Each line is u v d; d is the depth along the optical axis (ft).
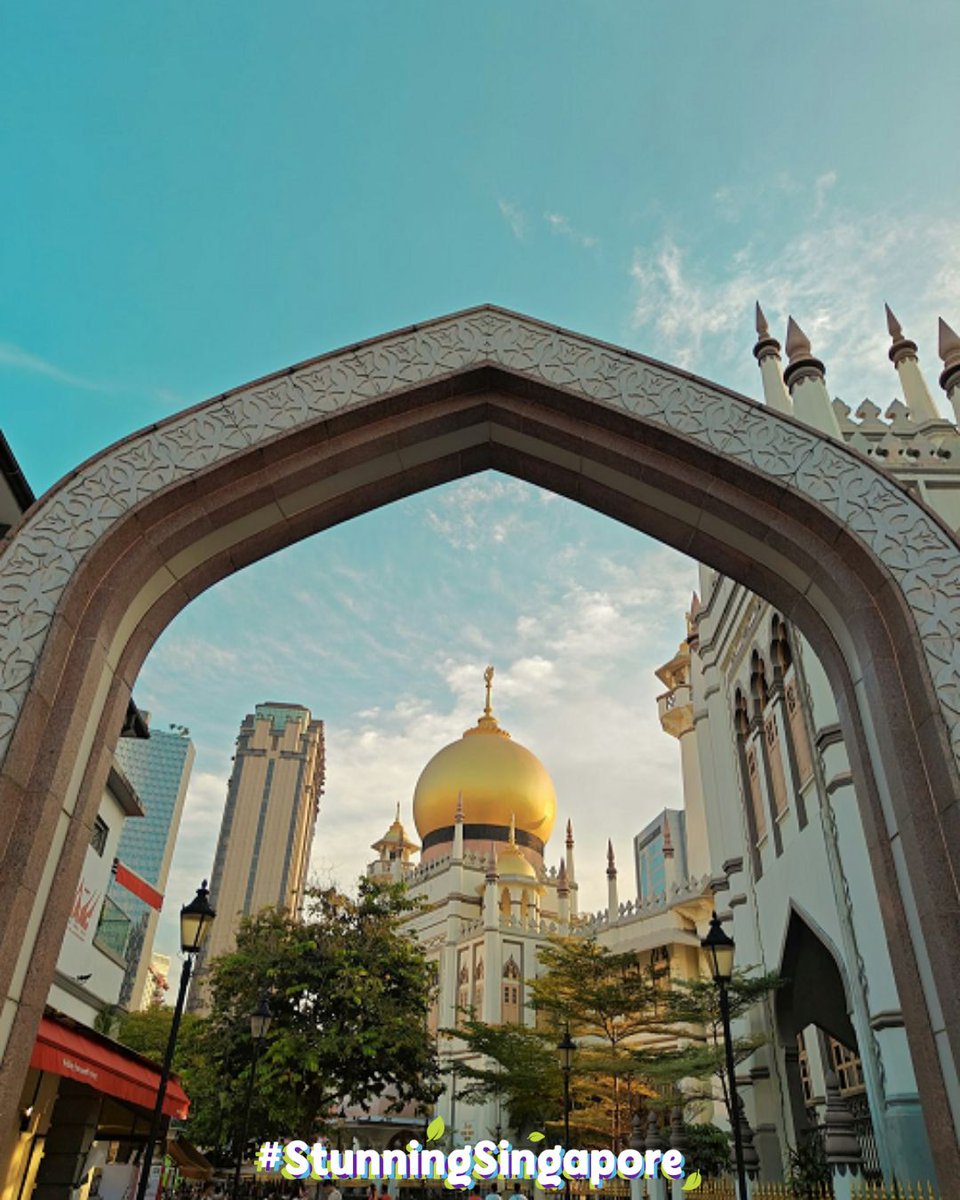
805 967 63.16
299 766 422.41
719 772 78.33
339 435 32.30
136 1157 70.03
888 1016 41.47
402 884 93.50
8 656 25.32
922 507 29.30
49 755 24.75
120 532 28.22
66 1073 39.06
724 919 75.61
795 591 32.27
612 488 34.55
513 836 185.57
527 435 34.22
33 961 23.89
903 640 27.22
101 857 65.31
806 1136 60.70
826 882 53.88
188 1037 89.30
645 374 33.50
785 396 65.87
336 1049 77.82
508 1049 106.22
